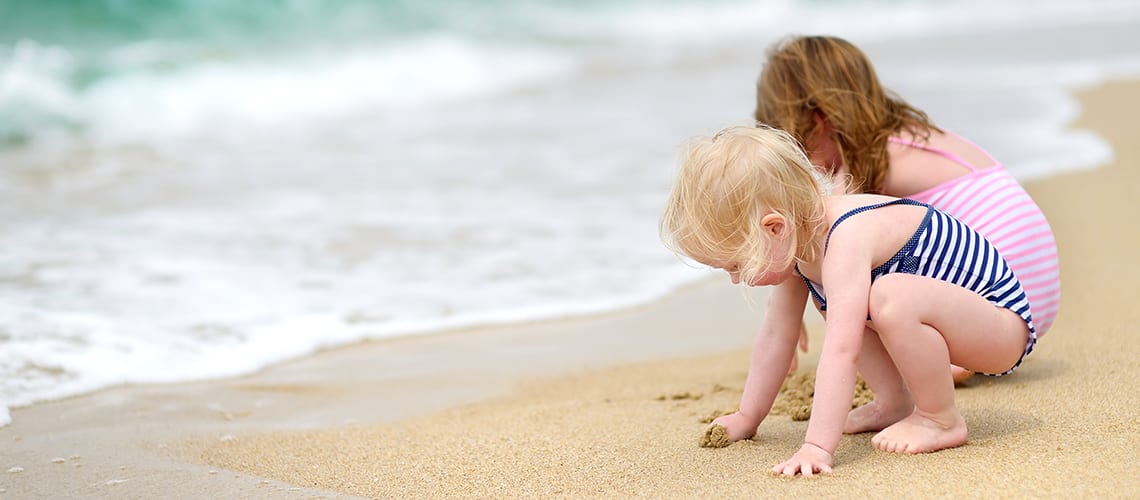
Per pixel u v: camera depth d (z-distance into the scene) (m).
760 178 3.64
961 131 11.17
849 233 3.68
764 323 4.11
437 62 18.06
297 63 17.03
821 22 25.66
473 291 6.87
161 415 4.86
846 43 5.23
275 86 15.85
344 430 4.58
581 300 6.70
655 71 17.70
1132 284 5.99
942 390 3.70
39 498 3.75
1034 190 8.45
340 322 6.23
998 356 3.86
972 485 3.35
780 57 5.25
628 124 12.75
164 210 9.07
